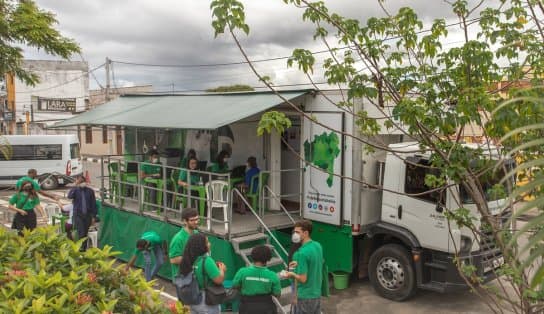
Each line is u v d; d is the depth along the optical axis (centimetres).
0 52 837
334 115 827
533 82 347
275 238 802
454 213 375
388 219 804
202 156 1142
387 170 800
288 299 749
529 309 320
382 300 805
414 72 400
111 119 1044
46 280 333
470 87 362
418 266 766
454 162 340
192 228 641
